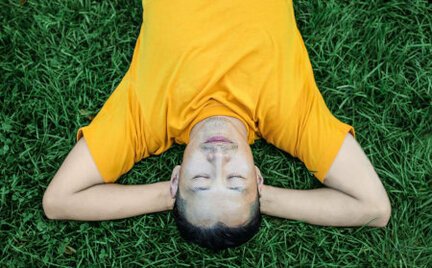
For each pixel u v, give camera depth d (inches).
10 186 48.2
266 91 42.6
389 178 48.9
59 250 47.1
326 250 47.6
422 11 51.1
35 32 50.6
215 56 42.3
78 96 49.9
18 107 49.7
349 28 50.8
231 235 40.1
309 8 51.2
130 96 44.3
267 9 43.6
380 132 49.6
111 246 47.8
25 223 47.8
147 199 45.3
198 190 39.2
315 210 44.9
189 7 43.1
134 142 44.2
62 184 43.6
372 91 50.0
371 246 47.6
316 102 44.5
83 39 50.8
